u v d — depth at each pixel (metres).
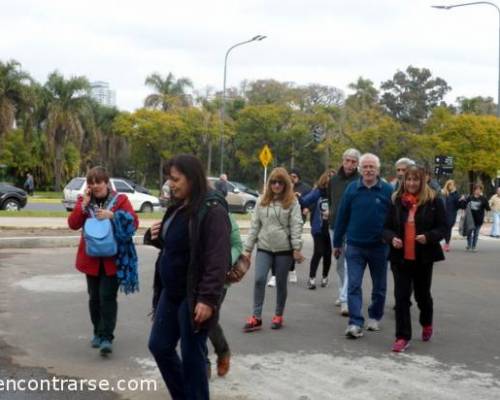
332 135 53.00
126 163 69.00
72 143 60.25
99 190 6.26
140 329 7.44
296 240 7.49
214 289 4.14
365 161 7.28
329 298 9.84
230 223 4.50
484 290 11.07
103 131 66.88
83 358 6.28
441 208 6.74
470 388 5.64
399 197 6.82
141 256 13.84
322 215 10.48
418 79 79.62
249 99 65.94
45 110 58.25
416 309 9.14
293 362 6.32
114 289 6.31
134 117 56.44
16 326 7.50
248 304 9.15
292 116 55.06
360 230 7.36
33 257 13.16
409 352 6.78
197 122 56.00
